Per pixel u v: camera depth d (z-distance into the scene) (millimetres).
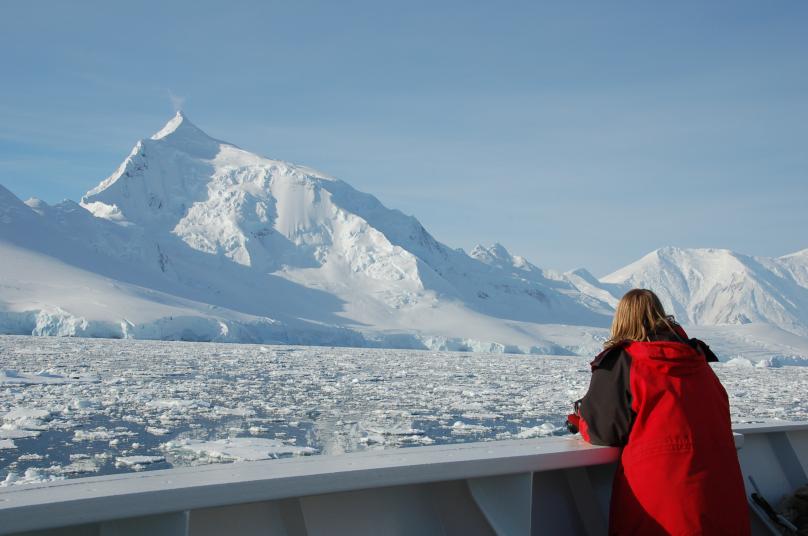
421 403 17484
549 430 12461
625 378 2555
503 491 2492
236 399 17047
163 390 18359
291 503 2148
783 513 3447
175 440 10688
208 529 2008
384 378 27188
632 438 2521
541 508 2639
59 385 18688
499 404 17953
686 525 2361
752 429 3492
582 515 2740
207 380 22562
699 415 2475
